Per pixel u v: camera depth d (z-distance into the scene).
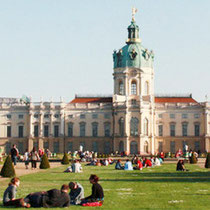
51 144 177.88
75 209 35.19
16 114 181.00
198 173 72.88
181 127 177.38
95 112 178.88
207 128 174.88
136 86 179.50
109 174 70.88
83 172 75.50
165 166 96.44
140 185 52.44
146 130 173.12
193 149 176.38
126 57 180.12
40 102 179.50
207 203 37.81
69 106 180.00
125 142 170.25
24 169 83.31
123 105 172.50
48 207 35.69
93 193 37.78
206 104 175.12
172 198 40.84
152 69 182.38
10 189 36.31
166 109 177.88
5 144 180.50
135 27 184.12
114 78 181.88
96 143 177.75
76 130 179.00
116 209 35.00
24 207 35.34
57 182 56.06
